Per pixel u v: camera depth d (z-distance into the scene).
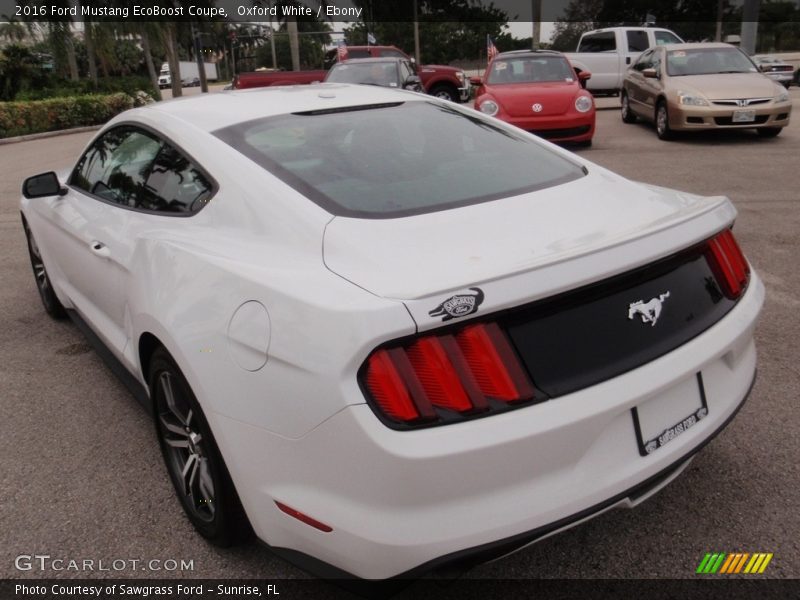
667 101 11.31
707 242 2.28
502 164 2.73
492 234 2.12
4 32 27.70
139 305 2.50
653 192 2.65
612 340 1.95
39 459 3.13
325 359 1.79
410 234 2.12
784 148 10.21
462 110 3.24
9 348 4.39
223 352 2.05
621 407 1.89
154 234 2.62
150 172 2.95
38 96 24.42
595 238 2.06
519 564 2.35
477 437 1.75
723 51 12.09
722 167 8.99
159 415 2.62
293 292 1.93
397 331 1.72
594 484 1.89
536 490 1.84
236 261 2.18
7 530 2.65
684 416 2.10
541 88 10.71
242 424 2.01
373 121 2.89
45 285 4.68
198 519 2.48
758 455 2.86
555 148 3.03
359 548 1.81
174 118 2.97
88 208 3.44
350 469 1.80
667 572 2.28
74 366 4.08
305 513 1.91
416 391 1.74
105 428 3.37
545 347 1.86
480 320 1.79
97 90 27.22
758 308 2.37
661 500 2.63
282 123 2.79
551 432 1.80
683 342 2.08
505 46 49.81
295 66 36.41
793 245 5.66
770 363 3.66
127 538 2.58
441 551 1.77
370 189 2.39
